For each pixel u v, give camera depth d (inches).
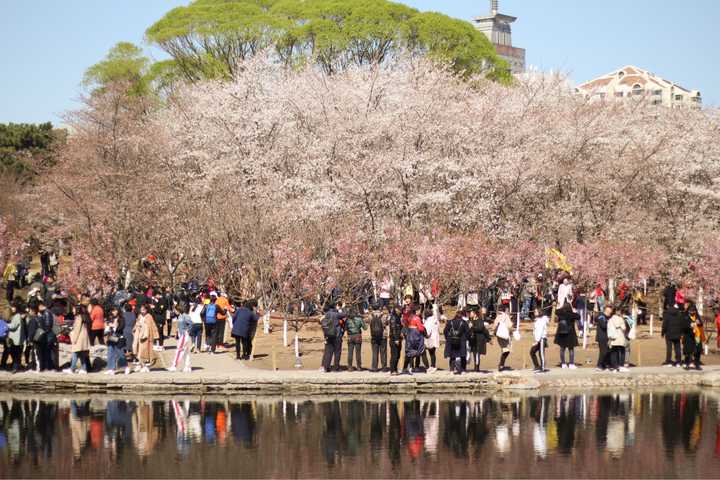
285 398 1013.2
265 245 1405.0
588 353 1289.4
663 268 1704.0
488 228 1572.3
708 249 1604.3
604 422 892.6
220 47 2539.4
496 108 1797.5
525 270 1477.6
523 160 1626.5
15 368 1090.7
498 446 791.7
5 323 1100.5
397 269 1407.5
